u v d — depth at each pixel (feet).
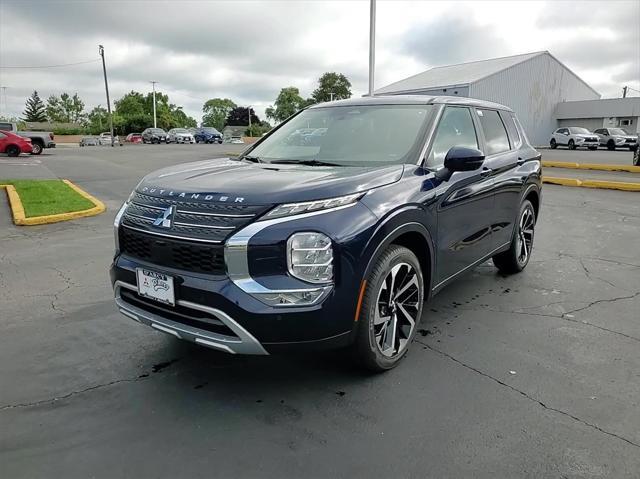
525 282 17.12
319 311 8.88
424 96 14.25
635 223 27.32
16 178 49.01
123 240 10.71
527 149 18.11
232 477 7.65
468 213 13.33
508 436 8.60
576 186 43.19
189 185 10.07
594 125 142.10
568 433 8.67
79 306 14.90
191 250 9.21
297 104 299.99
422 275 11.68
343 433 8.72
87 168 62.34
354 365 10.57
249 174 10.61
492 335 12.74
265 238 8.73
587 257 20.38
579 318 13.87
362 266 9.38
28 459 8.05
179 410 9.46
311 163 11.91
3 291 16.24
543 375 10.70
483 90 122.62
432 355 11.63
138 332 13.02
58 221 28.32
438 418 9.14
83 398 9.87
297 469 7.82
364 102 14.39
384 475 7.67
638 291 16.14
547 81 140.36
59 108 361.71
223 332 9.09
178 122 330.34
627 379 10.52
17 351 11.91
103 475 7.69
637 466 7.84
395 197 10.31
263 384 10.39
